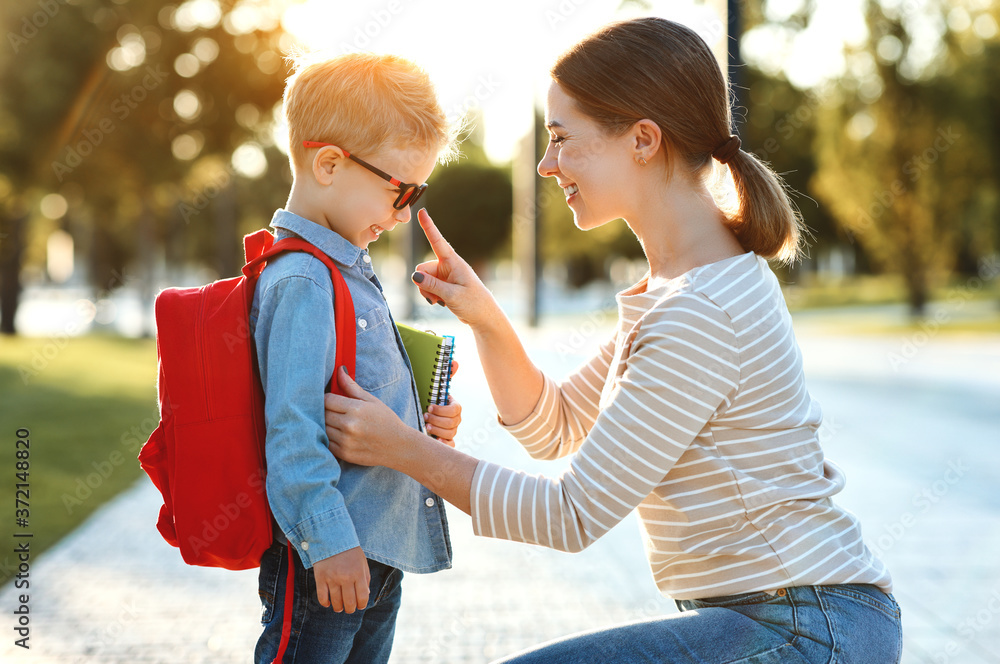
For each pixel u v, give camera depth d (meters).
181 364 1.68
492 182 55.25
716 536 1.57
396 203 1.83
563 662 1.53
